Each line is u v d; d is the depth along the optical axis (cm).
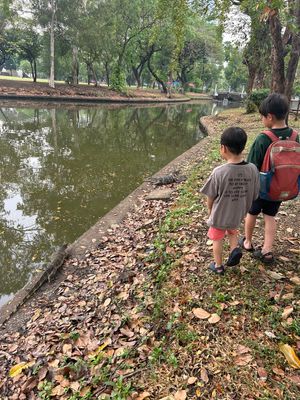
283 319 269
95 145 1313
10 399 250
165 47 3981
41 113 2175
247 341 253
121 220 552
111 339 284
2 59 3312
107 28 3158
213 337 261
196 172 730
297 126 1213
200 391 222
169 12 855
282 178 279
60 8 2886
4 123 1712
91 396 234
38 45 3177
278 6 440
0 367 281
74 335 294
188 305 296
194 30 4075
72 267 424
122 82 3709
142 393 226
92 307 337
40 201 717
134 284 353
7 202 711
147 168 988
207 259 364
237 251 304
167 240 425
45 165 987
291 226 429
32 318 336
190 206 527
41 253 520
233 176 273
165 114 2744
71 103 2906
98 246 471
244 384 222
